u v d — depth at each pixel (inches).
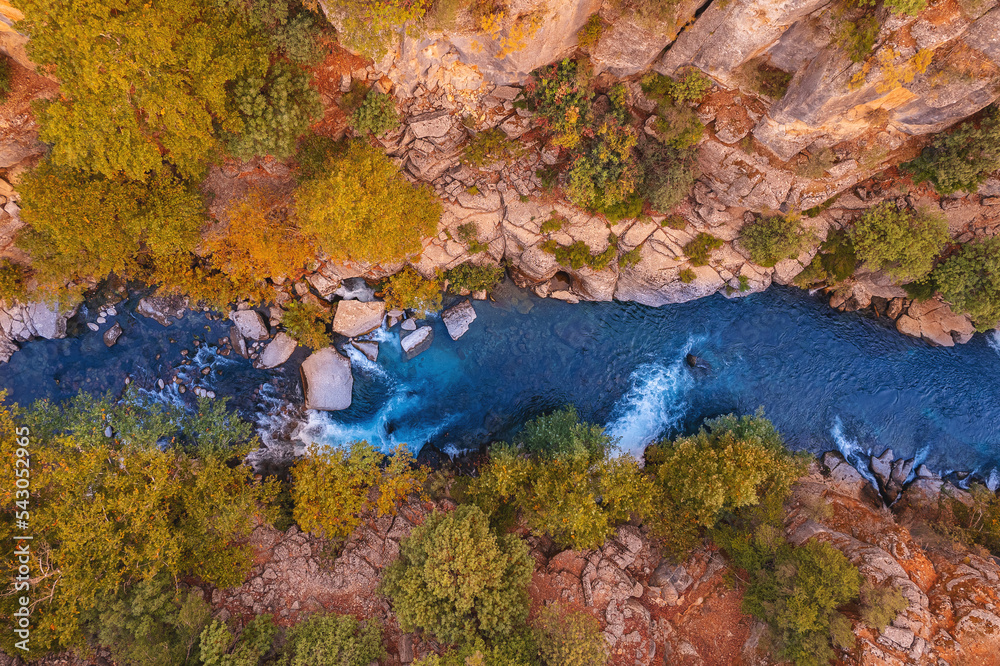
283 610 832.3
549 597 852.6
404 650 807.1
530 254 987.3
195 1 650.2
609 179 882.1
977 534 926.4
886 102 745.0
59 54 602.5
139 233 804.0
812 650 748.6
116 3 576.7
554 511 810.8
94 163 660.1
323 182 753.0
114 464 796.6
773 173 864.9
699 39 741.9
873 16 662.5
